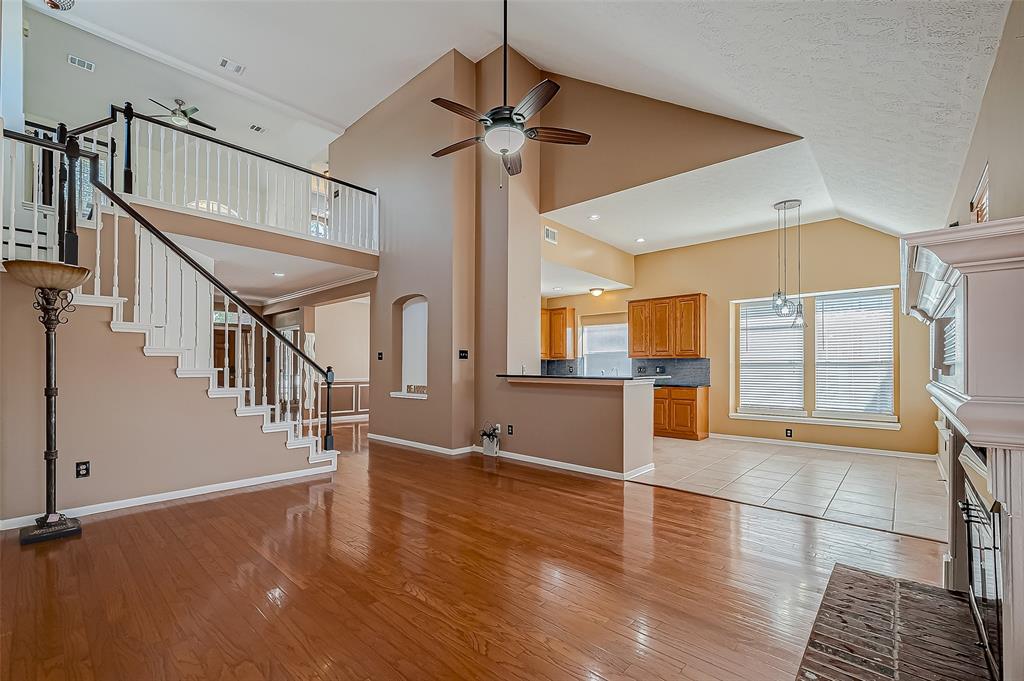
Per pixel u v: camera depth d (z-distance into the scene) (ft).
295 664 5.89
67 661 5.89
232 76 20.74
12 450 10.45
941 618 6.99
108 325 11.77
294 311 28.73
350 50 19.29
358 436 23.68
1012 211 5.52
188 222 15.66
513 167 13.24
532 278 19.66
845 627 6.77
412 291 20.85
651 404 16.89
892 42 6.84
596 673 5.76
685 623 6.88
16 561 8.76
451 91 19.36
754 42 8.71
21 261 9.12
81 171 16.14
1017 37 5.20
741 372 23.62
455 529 10.65
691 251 24.84
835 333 20.86
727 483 14.83
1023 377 3.49
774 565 8.85
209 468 13.35
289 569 8.54
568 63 17.04
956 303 4.85
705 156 14.89
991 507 4.90
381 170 22.77
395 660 5.99
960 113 7.75
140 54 18.92
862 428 19.81
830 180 14.89
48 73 20.11
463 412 19.48
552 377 16.85
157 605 7.25
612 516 11.64
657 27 10.07
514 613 7.12
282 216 27.27
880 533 10.53
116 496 11.81
